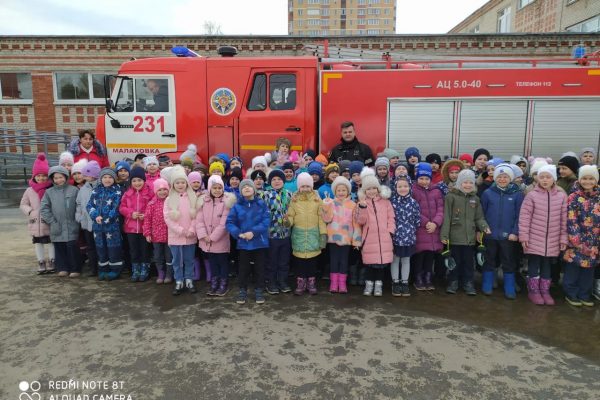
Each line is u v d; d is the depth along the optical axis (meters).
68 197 5.43
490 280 4.98
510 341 3.79
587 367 3.36
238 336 3.84
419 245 4.98
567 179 5.19
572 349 3.65
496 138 6.66
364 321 4.19
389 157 6.20
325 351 3.57
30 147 16.55
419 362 3.40
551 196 4.63
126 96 7.17
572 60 6.77
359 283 5.34
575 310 4.52
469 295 4.95
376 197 4.83
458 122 6.68
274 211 4.86
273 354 3.52
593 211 4.46
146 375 3.20
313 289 4.96
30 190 5.54
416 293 5.02
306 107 6.88
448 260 4.86
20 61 15.86
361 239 4.87
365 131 6.80
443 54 14.86
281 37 15.23
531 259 4.79
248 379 3.14
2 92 16.28
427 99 6.68
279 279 5.03
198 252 5.41
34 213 5.51
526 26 22.55
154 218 5.11
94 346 3.64
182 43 15.44
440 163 6.04
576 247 4.52
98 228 5.27
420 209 4.98
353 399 2.92
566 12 19.02
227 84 6.95
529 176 5.93
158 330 3.96
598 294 4.80
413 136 6.77
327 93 6.80
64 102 16.12
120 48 15.59
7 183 13.06
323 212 4.85
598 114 6.50
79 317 4.25
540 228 4.62
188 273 4.97
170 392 2.98
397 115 6.75
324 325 4.09
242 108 6.96
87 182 5.48
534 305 4.66
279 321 4.18
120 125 7.14
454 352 3.57
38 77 15.98
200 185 5.05
